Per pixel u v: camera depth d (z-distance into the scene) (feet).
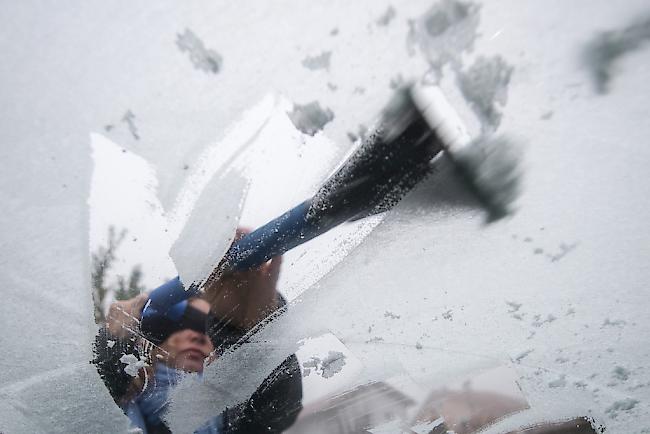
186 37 3.15
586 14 2.94
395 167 3.34
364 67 3.15
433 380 4.14
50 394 4.25
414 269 3.74
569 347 3.99
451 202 3.48
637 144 3.23
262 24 3.09
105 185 3.58
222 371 4.10
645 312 3.73
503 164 3.35
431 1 2.96
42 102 3.34
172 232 3.66
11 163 3.52
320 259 3.69
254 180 3.47
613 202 3.43
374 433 4.26
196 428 4.31
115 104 3.34
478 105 3.19
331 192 3.43
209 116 3.34
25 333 4.06
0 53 3.22
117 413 4.31
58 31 3.17
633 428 4.17
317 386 4.17
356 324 3.95
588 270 3.67
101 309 3.93
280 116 3.30
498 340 4.00
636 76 3.06
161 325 3.91
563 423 4.20
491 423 4.20
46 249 3.79
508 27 3.01
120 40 3.18
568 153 3.31
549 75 3.11
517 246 3.64
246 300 3.83
